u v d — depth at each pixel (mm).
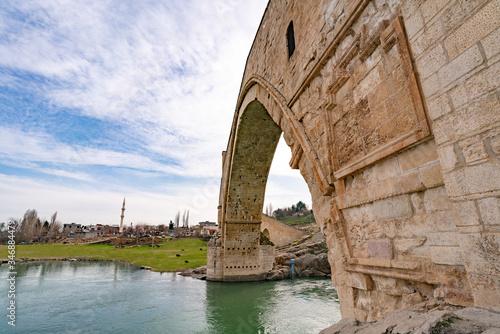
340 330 2770
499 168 2174
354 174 4562
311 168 6344
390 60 3656
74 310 13922
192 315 13195
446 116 2699
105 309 14094
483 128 2326
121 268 31344
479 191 2328
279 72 8383
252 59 11945
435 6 2863
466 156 2477
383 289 3867
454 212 2588
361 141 4281
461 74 2545
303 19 6555
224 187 22594
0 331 10906
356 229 4527
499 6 2242
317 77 5875
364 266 4207
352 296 4578
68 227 94438
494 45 2268
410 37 3225
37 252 43062
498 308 2084
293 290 19578
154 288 19453
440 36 2789
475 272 2322
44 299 16156
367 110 4156
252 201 21375
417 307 2805
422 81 3031
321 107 5543
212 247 22938
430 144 3045
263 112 14430
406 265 3324
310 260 29969
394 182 3574
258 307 14734
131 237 69062
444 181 2711
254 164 19047
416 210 3264
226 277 22078
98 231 85562
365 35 4191
